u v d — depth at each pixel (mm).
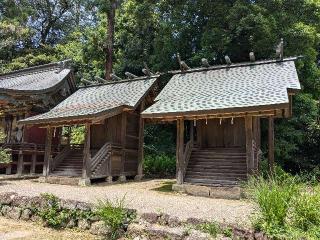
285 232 4453
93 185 10711
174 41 18203
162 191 9555
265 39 14891
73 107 12938
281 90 8578
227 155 10031
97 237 5566
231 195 8375
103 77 21578
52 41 32281
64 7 30922
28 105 14242
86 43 21781
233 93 9445
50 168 11930
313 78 16938
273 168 10156
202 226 5043
